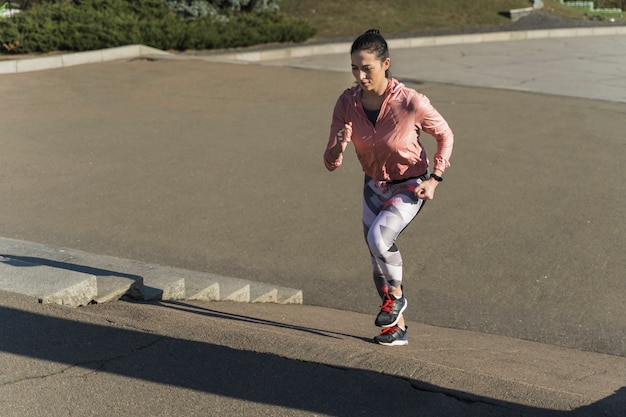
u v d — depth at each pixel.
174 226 8.89
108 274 5.58
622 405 3.78
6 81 16.27
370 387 3.79
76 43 19.80
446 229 8.96
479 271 7.90
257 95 15.80
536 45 25.75
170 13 23.67
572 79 18.78
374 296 7.38
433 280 7.70
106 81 16.64
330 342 4.52
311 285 7.57
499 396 3.73
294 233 8.80
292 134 12.93
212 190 10.12
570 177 10.87
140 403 3.60
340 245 8.52
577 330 6.68
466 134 13.08
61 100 14.86
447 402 3.67
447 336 6.10
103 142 12.17
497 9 31.47
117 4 23.12
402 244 8.54
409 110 4.61
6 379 3.73
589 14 34.38
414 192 4.78
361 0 30.92
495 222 9.18
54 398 3.61
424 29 28.66
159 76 17.30
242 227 8.92
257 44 24.59
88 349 4.08
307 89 16.48
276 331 4.88
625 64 21.48
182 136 12.66
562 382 4.58
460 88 17.14
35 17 20.50
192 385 3.77
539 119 14.20
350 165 11.34
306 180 10.62
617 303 7.22
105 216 9.11
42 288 4.74
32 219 8.92
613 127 13.66
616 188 10.43
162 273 6.06
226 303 6.24
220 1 26.05
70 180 10.34
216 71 18.00
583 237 8.76
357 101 4.68
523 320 6.87
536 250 8.41
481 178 10.77
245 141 12.45
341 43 24.59
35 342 4.11
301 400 3.67
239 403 3.62
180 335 4.33
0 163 10.91
